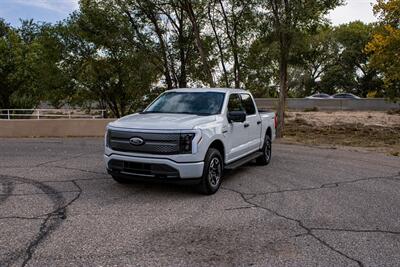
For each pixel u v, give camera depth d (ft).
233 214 18.70
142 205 19.92
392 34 65.10
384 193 23.38
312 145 48.19
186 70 77.10
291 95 214.07
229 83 70.54
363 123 81.20
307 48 58.49
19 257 13.53
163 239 15.39
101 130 55.57
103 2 77.77
